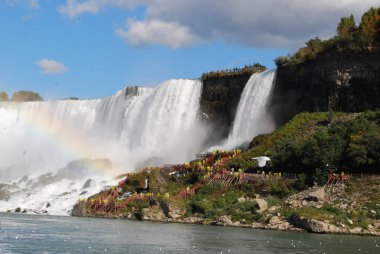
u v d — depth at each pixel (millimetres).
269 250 43062
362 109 84938
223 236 51406
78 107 133625
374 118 77312
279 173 71875
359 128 73062
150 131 114875
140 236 50969
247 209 63844
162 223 65125
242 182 72250
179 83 114375
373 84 84625
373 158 67812
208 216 65688
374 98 84438
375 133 70188
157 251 42281
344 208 59969
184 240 48406
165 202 69625
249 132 97438
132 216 71750
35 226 58250
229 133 103812
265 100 96625
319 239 49906
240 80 106250
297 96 93312
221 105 108125
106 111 127812
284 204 64125
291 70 93500
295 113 92812
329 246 45500
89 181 93562
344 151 70062
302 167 72500
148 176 80625
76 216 76500
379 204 59406
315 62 90375
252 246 45094
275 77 96000
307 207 61438
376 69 84438
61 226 58938
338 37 89312
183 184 80250
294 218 58250
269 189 68500
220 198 69688
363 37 86125
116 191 81438
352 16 96938
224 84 108312
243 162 79812
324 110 88375
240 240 48719
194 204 68812
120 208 74500
